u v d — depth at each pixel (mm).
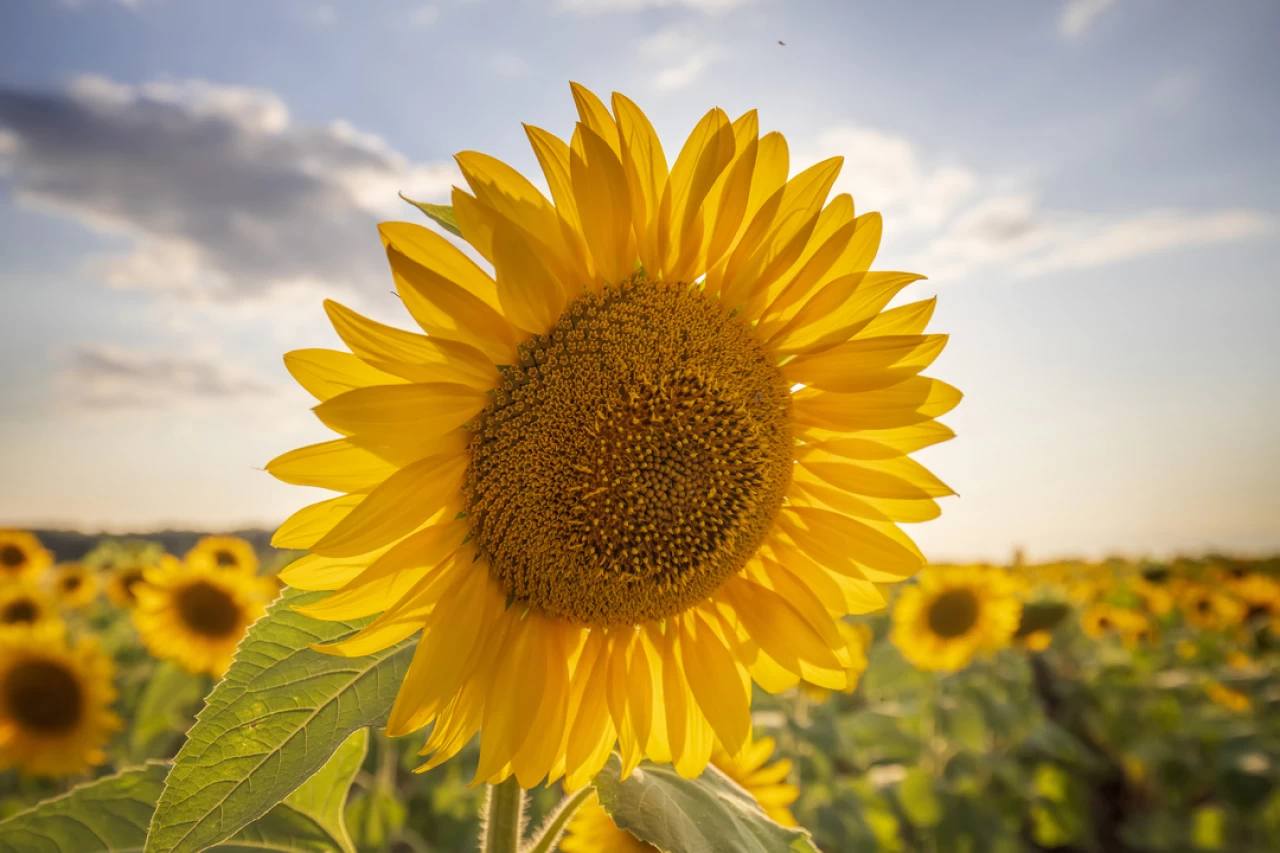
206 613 1146
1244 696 1947
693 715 414
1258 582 2252
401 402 316
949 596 1429
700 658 411
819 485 434
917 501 429
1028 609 1784
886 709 1594
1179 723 1786
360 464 323
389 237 322
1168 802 1639
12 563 1746
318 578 330
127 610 1683
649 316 377
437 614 342
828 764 1280
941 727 1541
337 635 344
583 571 376
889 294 401
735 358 393
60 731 1068
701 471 390
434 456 338
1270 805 1480
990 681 1798
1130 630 2184
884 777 1427
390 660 351
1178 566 2635
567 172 350
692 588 405
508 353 353
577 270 361
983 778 1519
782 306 398
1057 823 1513
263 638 336
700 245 378
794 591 427
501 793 393
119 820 407
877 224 396
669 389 380
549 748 377
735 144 376
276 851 416
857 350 399
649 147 363
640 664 403
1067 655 2453
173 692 1191
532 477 361
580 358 365
